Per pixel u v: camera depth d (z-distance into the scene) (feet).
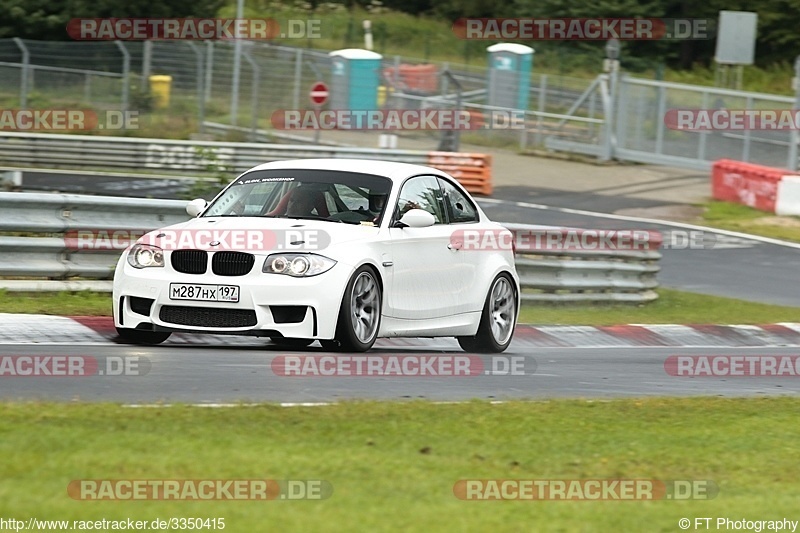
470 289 125.70
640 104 399.85
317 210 114.93
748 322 183.62
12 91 394.11
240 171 335.88
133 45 407.85
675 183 370.12
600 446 76.84
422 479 63.67
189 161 337.52
